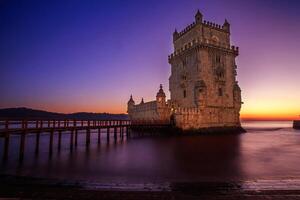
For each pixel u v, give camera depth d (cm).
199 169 1681
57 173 1562
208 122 4850
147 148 2842
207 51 5025
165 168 1719
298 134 5812
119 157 2202
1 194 928
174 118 4656
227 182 1278
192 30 5388
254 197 915
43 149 2791
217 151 2580
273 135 5356
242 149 2753
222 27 5694
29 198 885
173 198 911
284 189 1102
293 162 1959
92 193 970
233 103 5347
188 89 5194
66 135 5703
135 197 921
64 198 895
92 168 1725
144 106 5859
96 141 3919
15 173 1559
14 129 2017
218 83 5100
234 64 5509
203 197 922
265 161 1997
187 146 3022
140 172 1591
